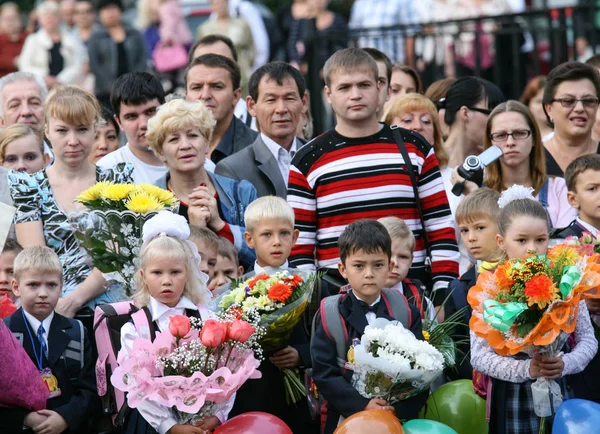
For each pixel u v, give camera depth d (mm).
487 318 10516
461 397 11539
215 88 15195
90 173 13492
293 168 12914
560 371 10797
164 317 11336
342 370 11117
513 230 11547
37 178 13266
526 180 14453
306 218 12758
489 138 14539
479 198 12781
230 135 15547
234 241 13117
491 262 12273
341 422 10781
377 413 10367
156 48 25516
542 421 10898
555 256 10797
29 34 26562
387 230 11633
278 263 12242
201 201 12898
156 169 14484
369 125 12914
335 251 12648
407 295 12242
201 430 10672
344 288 11734
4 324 11297
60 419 11516
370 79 12805
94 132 13617
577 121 15023
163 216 11625
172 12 25594
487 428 11430
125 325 11250
